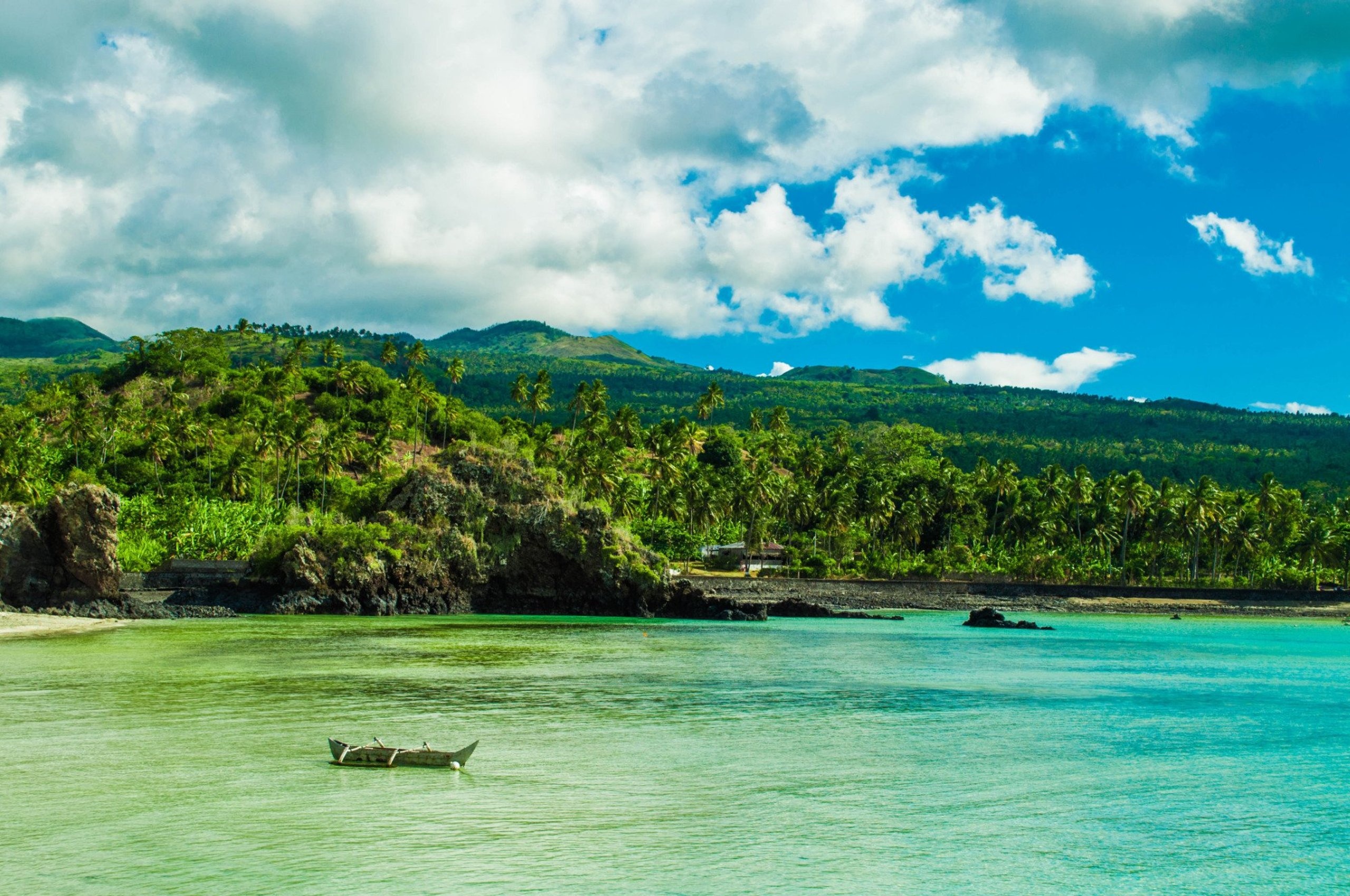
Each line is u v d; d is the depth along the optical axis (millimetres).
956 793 33656
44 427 188625
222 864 25391
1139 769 37812
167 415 183125
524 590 126875
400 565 119000
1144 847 28406
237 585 115250
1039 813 31500
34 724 42719
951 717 48375
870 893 24344
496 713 47156
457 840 27562
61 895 23125
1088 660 78062
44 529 101375
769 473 189625
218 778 33781
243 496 156500
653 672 64438
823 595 146875
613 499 177375
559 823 29312
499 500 128500
